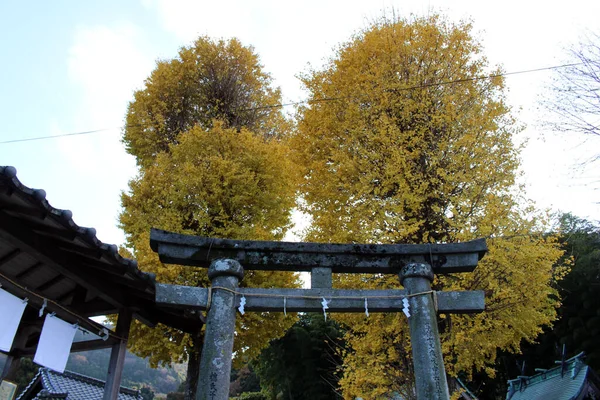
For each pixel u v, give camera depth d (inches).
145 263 433.4
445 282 348.5
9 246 210.7
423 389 169.2
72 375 700.0
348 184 394.0
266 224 529.3
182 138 549.0
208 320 179.0
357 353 375.6
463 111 413.4
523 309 363.9
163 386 2096.5
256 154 538.3
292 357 854.5
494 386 807.1
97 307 263.7
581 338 703.7
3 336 176.1
